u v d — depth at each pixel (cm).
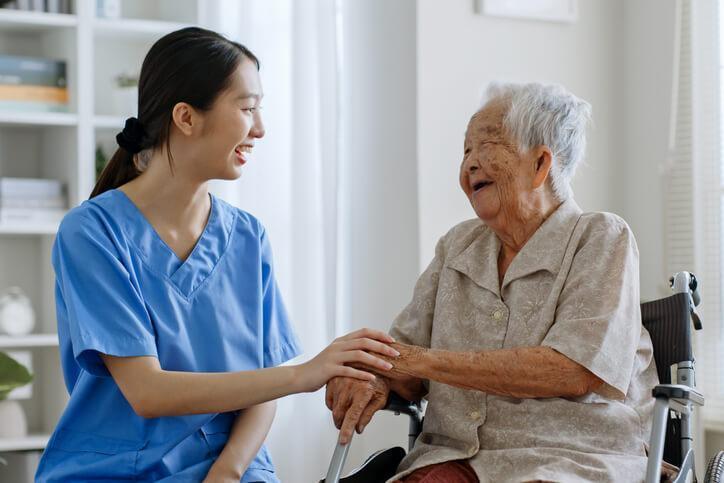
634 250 188
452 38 323
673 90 323
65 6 345
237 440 181
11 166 361
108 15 347
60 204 344
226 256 188
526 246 191
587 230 190
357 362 187
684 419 187
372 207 336
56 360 353
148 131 179
